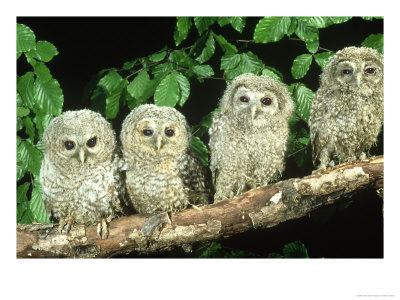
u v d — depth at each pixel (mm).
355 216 1925
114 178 1578
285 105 1654
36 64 1663
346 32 1860
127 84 1751
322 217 1817
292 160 1869
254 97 1631
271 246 1930
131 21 1867
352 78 1654
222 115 1668
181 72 1748
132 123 1573
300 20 1693
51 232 1488
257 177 1683
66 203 1585
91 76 1857
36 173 1658
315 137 1694
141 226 1480
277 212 1481
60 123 1559
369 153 1748
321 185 1479
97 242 1483
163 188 1584
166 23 1871
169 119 1570
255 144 1655
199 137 1764
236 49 1765
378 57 1666
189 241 1491
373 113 1671
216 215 1479
